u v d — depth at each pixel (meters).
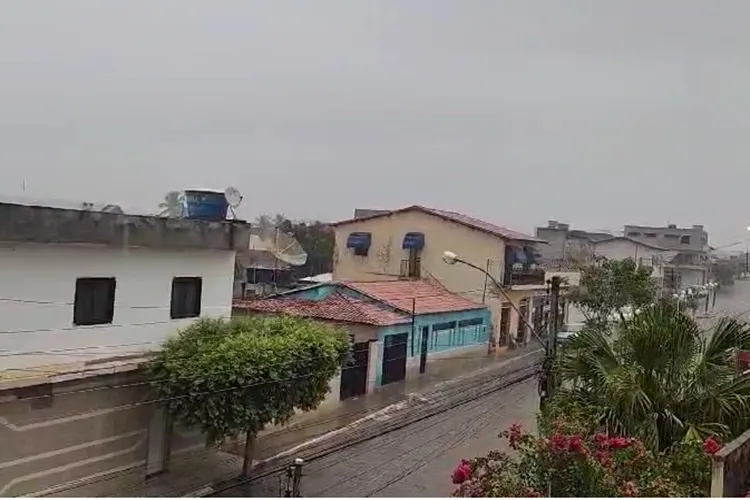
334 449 16.83
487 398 23.19
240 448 16.84
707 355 12.03
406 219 36.59
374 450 17.17
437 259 35.78
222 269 17.00
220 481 14.72
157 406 14.76
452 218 35.53
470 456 16.72
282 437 18.00
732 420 11.05
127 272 14.62
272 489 14.41
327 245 45.44
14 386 11.99
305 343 14.99
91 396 13.45
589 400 12.52
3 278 12.38
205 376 13.43
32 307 12.86
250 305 25.52
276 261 35.53
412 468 15.80
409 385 24.95
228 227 16.72
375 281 33.47
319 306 25.47
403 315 26.19
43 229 12.66
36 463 12.50
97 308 14.15
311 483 14.69
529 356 33.22
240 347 14.02
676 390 11.51
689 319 12.19
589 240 54.59
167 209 18.23
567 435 8.74
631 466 8.70
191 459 15.85
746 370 12.80
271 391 14.06
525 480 7.97
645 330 11.80
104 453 13.77
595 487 7.79
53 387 12.66
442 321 29.20
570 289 30.33
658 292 31.67
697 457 9.27
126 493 13.91
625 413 11.06
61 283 13.34
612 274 28.89
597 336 13.07
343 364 16.56
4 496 11.98
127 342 14.68
